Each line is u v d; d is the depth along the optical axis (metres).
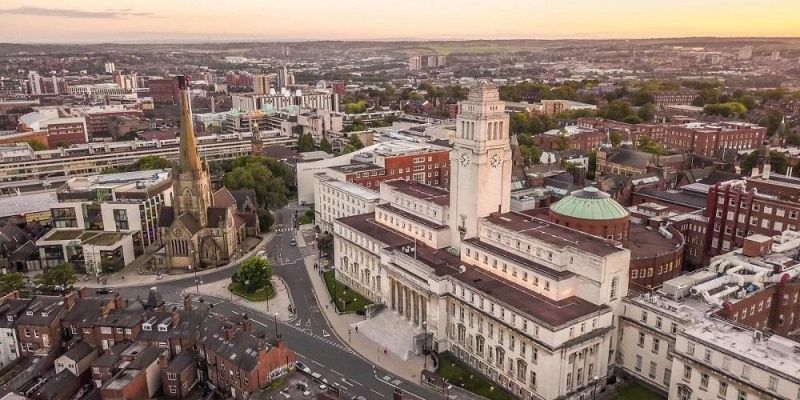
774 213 148.50
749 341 92.50
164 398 109.88
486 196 134.62
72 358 111.75
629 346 111.88
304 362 121.31
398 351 124.94
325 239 190.25
